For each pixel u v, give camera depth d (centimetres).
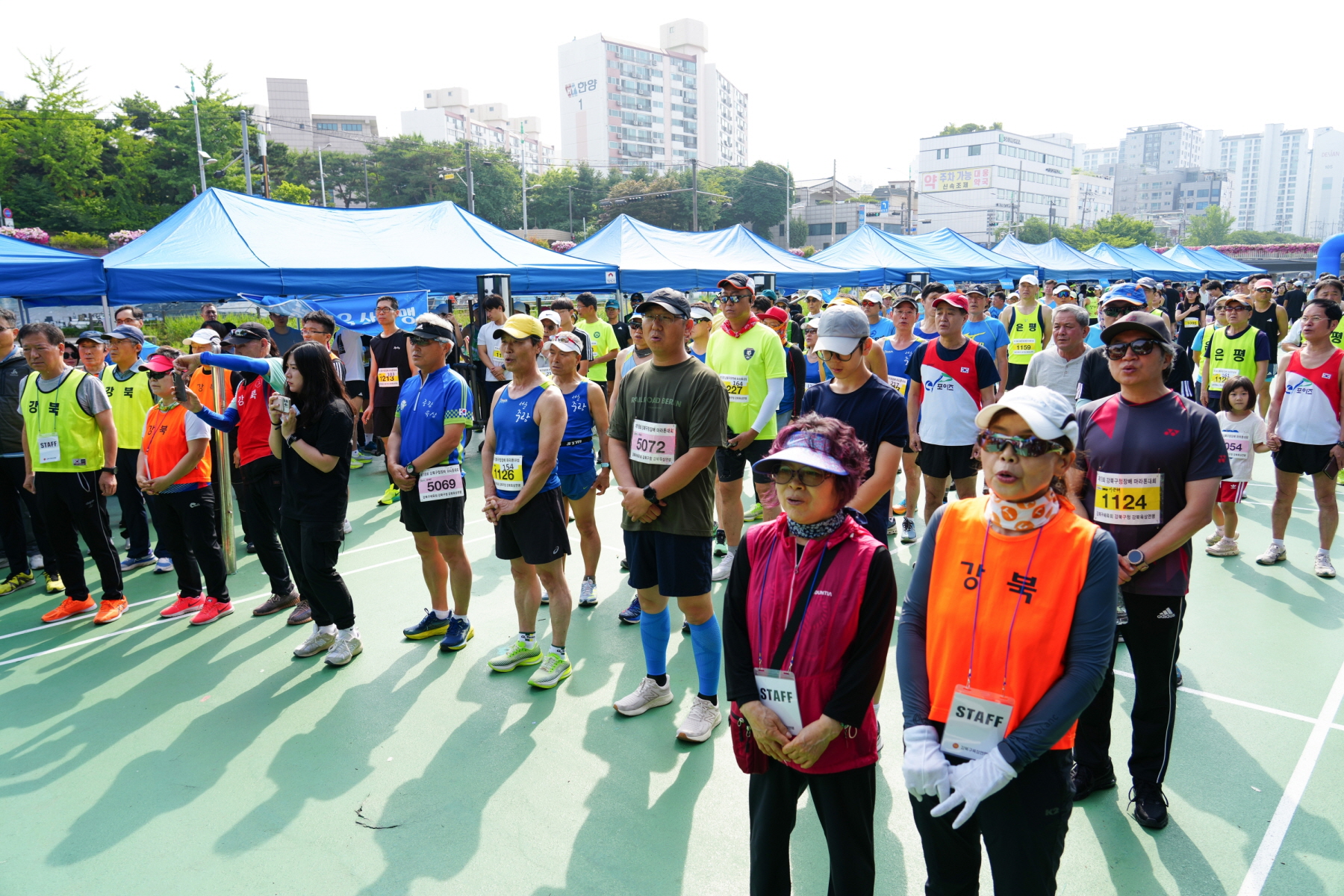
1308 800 292
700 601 332
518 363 381
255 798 308
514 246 1105
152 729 360
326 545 410
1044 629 172
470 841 279
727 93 14962
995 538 180
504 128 16875
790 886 223
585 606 494
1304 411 504
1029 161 11400
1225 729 341
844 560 191
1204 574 524
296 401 401
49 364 467
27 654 443
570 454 462
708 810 294
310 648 432
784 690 193
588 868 265
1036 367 489
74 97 3400
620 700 369
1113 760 322
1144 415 275
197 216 871
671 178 7200
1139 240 8738
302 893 256
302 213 959
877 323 705
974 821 191
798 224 8081
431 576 446
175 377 444
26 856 277
